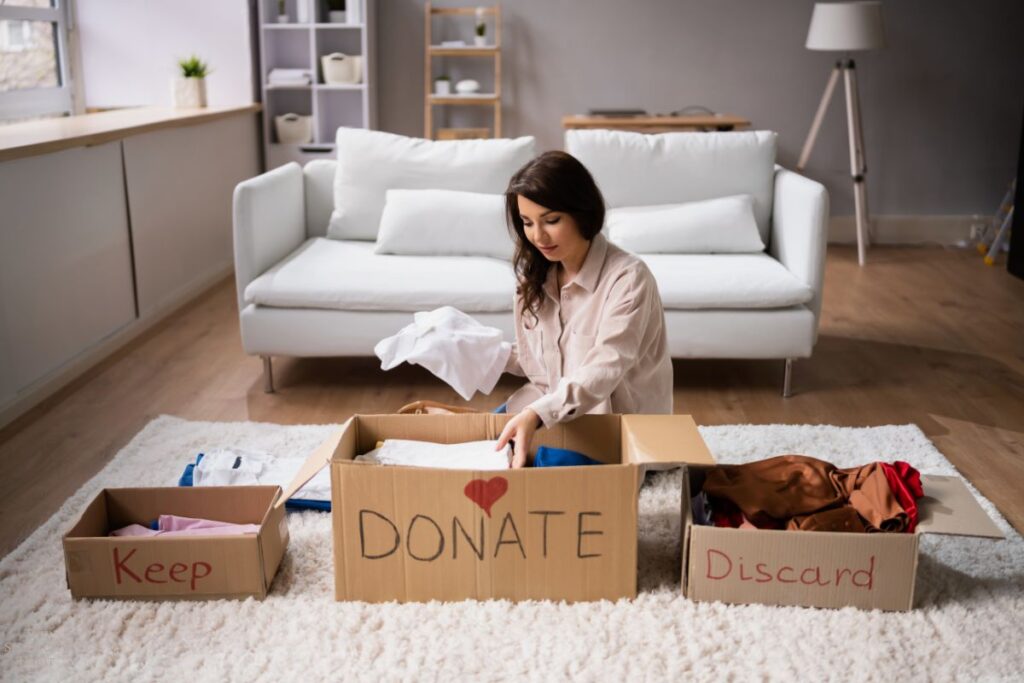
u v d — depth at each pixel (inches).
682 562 75.8
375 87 231.0
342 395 126.5
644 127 214.1
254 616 73.0
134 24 211.2
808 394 127.4
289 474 93.8
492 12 223.5
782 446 106.7
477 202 135.9
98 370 136.2
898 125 227.5
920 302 175.0
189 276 178.9
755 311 122.9
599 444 81.1
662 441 73.3
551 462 77.7
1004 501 95.8
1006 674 66.8
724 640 69.7
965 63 223.9
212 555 73.7
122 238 149.5
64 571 80.0
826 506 75.2
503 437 73.5
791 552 72.1
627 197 145.6
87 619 72.6
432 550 73.2
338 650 69.0
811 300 125.6
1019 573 79.7
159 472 99.8
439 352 86.4
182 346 148.1
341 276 123.0
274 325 122.5
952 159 229.1
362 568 73.8
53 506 94.5
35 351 123.1
